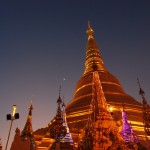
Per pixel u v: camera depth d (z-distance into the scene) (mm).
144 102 40031
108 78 69625
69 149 40125
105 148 35406
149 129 37438
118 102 57469
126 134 42375
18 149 40875
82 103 59375
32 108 51688
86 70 75688
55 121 40031
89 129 38531
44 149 45531
